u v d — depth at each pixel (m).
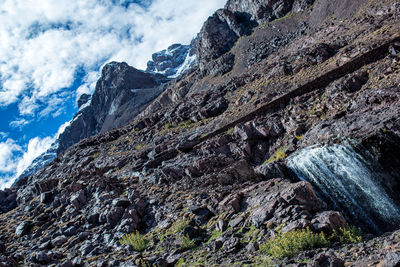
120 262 10.49
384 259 5.08
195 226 12.82
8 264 11.31
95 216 15.77
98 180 20.00
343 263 6.34
